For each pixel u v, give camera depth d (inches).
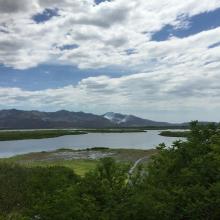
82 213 214.5
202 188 236.5
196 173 252.4
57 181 250.4
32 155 2234.3
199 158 260.8
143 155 2103.8
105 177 245.0
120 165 253.1
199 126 293.4
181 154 279.6
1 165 846.5
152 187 242.8
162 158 277.6
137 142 4372.5
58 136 6904.5
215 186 234.1
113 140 5059.1
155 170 266.5
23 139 5634.8
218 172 252.2
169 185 248.4
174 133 6496.1
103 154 2253.9
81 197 229.8
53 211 215.2
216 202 227.1
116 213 219.3
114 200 230.1
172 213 228.7
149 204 223.8
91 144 4146.2
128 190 237.5
